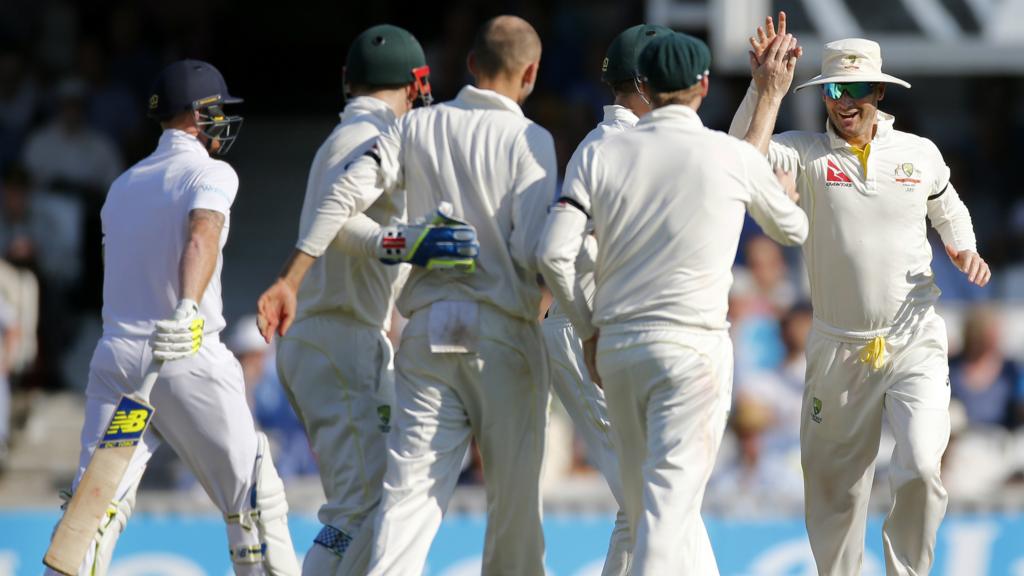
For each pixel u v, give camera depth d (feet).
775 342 124.77
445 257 62.08
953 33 125.80
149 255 64.18
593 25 167.02
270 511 65.98
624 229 60.13
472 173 63.10
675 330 59.67
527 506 64.95
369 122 67.15
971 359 127.65
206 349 64.13
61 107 156.25
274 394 122.52
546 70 164.35
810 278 69.31
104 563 63.72
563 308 61.21
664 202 59.72
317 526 114.32
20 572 118.01
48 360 144.56
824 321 68.95
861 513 71.92
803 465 71.92
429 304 63.41
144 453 65.41
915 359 68.08
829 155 67.41
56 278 147.43
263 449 65.98
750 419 122.62
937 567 116.16
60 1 175.94
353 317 70.38
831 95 66.44
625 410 61.52
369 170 63.26
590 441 70.44
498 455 64.08
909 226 67.56
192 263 61.98
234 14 192.85
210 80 66.85
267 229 175.22
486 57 64.03
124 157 163.73
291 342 71.05
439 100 165.37
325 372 70.23
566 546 114.73
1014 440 125.49
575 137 155.22
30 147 155.74
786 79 65.31
